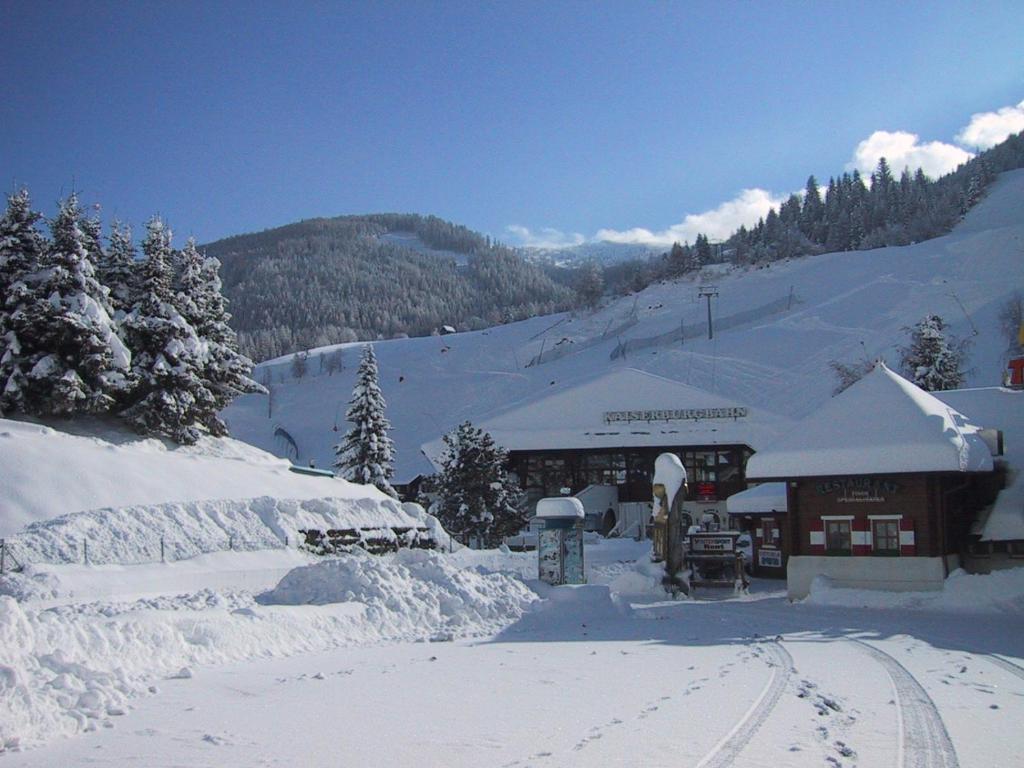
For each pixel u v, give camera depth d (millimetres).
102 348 42219
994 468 32469
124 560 29375
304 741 10133
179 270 52656
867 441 30375
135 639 14711
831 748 9766
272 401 153250
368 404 64312
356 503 41719
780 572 41875
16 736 10055
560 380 132125
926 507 29781
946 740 10164
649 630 21812
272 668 15250
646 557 36750
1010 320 98875
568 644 18891
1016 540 30281
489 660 16344
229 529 34344
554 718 11305
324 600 21203
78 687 11859
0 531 29328
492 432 71812
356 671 14992
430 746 9883
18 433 36062
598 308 190000
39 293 41562
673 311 167500
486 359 162375
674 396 71250
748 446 68750
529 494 72250
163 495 35344
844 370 86125
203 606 19344
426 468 81000
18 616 12844
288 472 45625
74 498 32375
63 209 42594
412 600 21438
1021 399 35469
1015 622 24141
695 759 9289
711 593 35062
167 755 9547
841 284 148375
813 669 15414
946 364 67125
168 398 45562
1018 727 10844
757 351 114375
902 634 21188
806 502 31812
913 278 138750
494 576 25000
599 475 72438
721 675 14688
